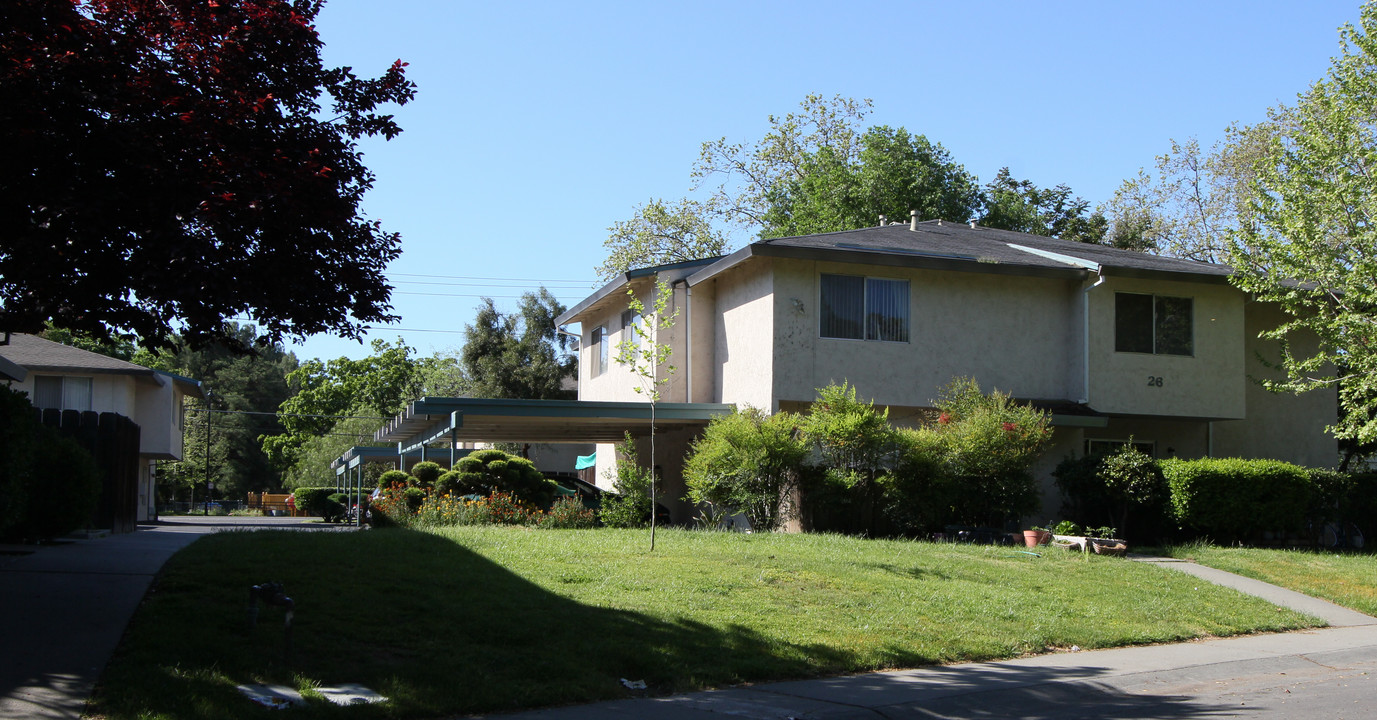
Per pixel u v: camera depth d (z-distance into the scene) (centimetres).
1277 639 1173
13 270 831
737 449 1850
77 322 923
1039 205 4891
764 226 4503
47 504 1282
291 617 754
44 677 670
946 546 1625
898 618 1073
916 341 2103
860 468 1838
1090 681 901
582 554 1280
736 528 2016
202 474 6556
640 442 2612
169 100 839
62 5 806
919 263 2053
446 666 774
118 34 855
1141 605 1268
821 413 1866
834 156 4331
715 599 1077
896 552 1496
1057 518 2088
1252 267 2089
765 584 1165
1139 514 1967
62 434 1542
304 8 959
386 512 1830
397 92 979
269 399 7725
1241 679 951
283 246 884
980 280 2159
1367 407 1953
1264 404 2409
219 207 812
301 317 916
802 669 878
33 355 2895
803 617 1041
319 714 646
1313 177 1964
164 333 902
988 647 1007
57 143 816
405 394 6097
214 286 791
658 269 2338
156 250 785
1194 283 2206
